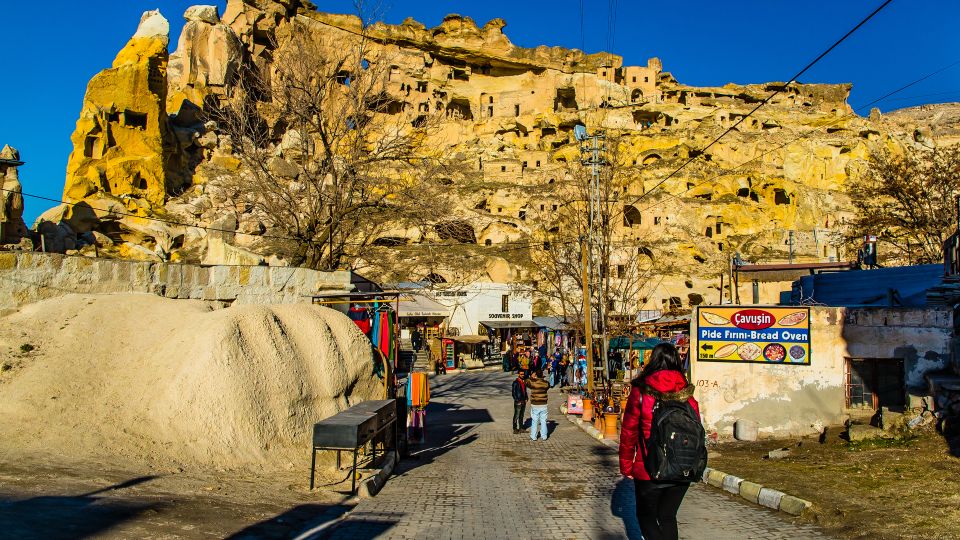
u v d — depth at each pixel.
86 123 67.38
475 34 116.50
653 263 65.56
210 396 9.68
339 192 22.97
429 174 25.77
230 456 9.36
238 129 28.56
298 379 11.27
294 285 16.78
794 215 93.06
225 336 10.37
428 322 55.12
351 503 8.44
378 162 26.48
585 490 9.95
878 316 14.91
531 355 38.09
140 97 71.81
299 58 24.39
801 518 7.99
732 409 15.29
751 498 9.27
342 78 28.62
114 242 57.62
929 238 36.28
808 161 104.06
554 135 106.12
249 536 6.18
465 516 7.96
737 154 100.31
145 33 75.31
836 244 44.97
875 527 7.12
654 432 5.02
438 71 115.69
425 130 31.17
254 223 57.41
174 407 9.48
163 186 70.75
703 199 85.38
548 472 11.80
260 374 10.55
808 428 15.04
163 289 14.16
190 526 6.18
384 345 15.29
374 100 24.56
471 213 72.12
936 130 146.88
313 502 8.16
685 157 95.00
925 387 14.23
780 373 15.23
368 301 15.68
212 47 87.25
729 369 15.38
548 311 60.28
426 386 16.05
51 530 5.34
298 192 25.56
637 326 33.50
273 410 10.48
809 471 10.41
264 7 97.75
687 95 118.25
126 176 68.06
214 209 67.75
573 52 118.81
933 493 8.30
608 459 13.54
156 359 10.30
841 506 8.06
